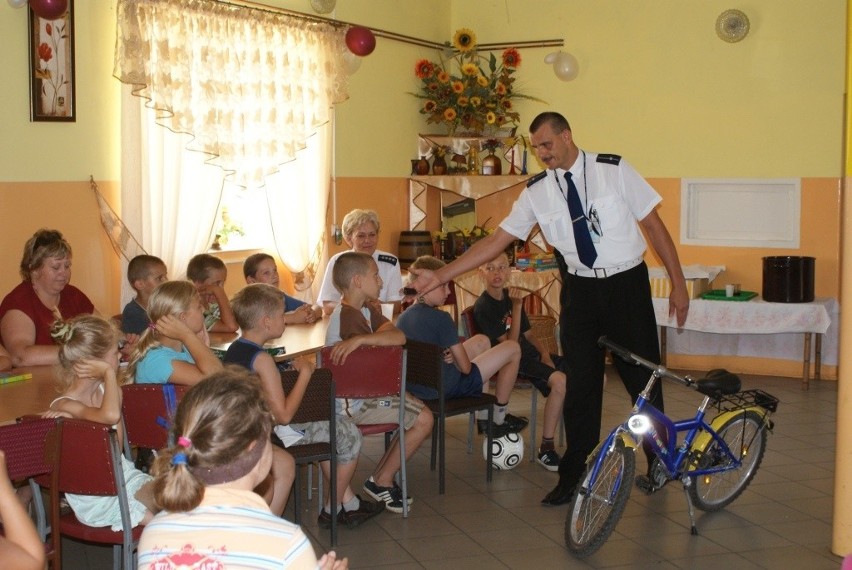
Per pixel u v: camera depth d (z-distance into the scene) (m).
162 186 5.32
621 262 4.14
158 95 5.15
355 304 4.24
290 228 6.42
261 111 5.96
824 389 6.72
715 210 7.36
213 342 4.26
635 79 7.51
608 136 7.64
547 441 4.93
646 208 4.12
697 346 7.39
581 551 3.67
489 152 7.93
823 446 5.28
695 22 7.27
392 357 3.95
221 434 1.71
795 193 7.05
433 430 4.85
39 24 4.67
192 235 5.56
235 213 6.34
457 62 8.12
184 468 1.69
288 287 6.54
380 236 7.45
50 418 2.70
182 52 5.31
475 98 7.62
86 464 2.70
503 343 4.82
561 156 4.07
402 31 7.55
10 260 4.61
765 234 7.21
